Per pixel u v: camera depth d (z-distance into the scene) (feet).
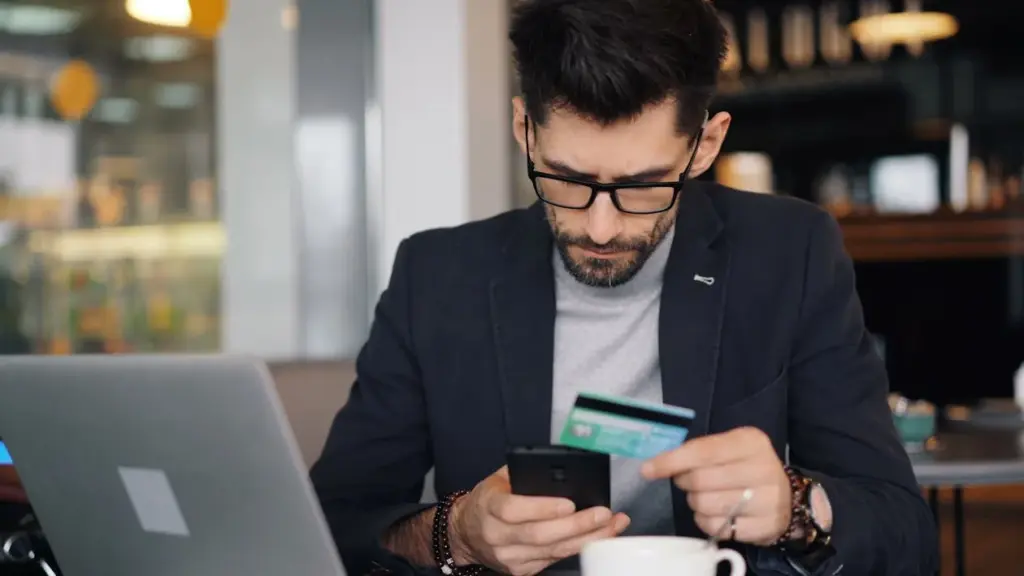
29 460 3.71
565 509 3.56
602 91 3.87
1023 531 9.87
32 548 4.29
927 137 20.65
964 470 6.31
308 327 9.83
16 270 10.43
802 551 4.00
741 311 4.92
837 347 4.82
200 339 10.15
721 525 3.72
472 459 4.97
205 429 3.24
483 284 5.13
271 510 3.27
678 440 3.67
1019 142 20.18
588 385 4.99
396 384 5.10
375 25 9.70
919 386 19.69
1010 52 20.12
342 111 9.76
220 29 9.93
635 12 3.90
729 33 4.23
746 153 21.91
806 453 4.80
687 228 5.02
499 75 10.00
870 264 19.89
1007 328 19.22
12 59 10.34
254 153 9.92
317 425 5.66
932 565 4.48
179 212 10.16
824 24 20.21
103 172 10.32
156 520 3.51
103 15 10.19
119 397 3.35
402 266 5.29
